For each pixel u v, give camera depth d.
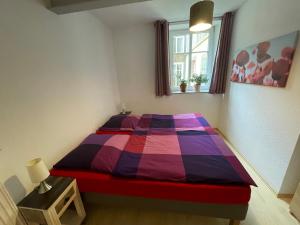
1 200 1.03
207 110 3.49
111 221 1.56
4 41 1.16
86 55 2.27
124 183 1.36
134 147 1.84
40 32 1.48
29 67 1.36
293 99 1.52
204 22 1.43
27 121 1.34
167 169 1.40
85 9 1.61
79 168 1.49
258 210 1.59
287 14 1.57
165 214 1.60
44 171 1.20
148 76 3.39
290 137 1.57
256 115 2.14
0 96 1.14
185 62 3.49
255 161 2.18
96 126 2.54
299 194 1.46
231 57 2.91
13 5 1.23
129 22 2.95
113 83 3.26
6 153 1.17
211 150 1.69
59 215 1.19
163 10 2.51
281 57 1.63
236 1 2.38
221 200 1.26
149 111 3.61
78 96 2.07
